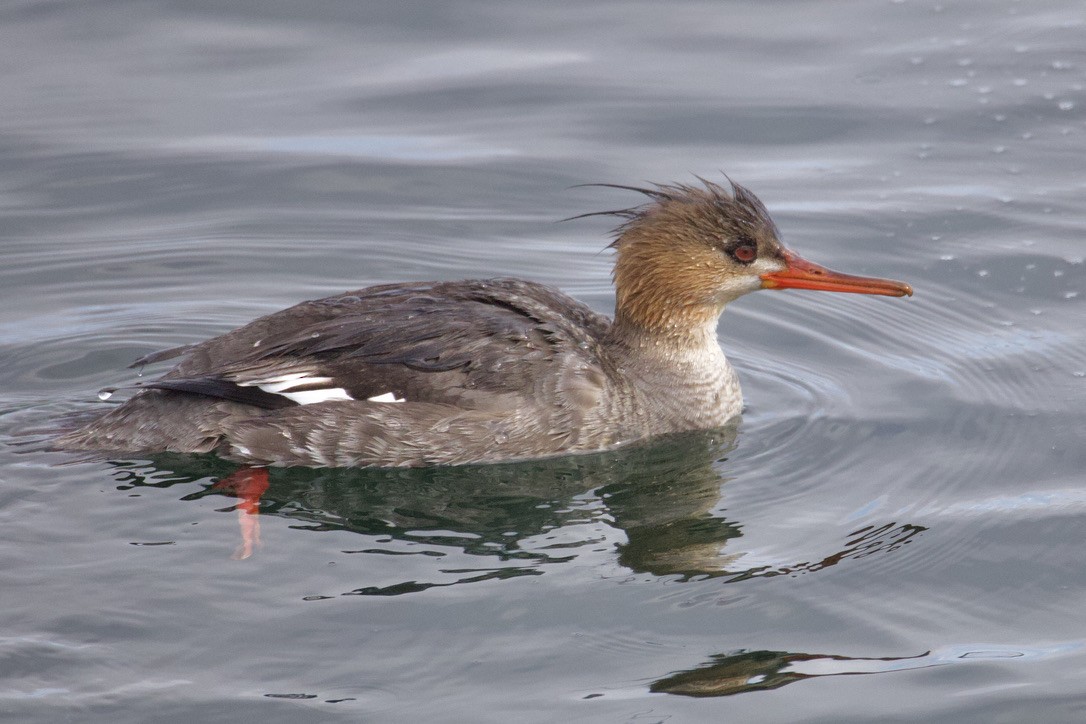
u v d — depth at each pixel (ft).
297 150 62.23
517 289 45.65
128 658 32.83
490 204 59.82
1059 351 49.52
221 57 68.49
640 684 32.42
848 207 58.65
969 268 55.06
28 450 41.98
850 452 43.83
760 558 37.81
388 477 42.16
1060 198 58.85
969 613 35.47
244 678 32.27
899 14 72.54
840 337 52.37
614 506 40.88
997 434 44.60
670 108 65.26
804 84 66.80
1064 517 39.70
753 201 45.09
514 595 35.60
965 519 39.73
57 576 35.94
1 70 66.54
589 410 42.91
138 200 59.00
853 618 35.09
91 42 69.46
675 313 44.75
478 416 42.09
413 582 36.14
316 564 36.91
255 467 42.01
